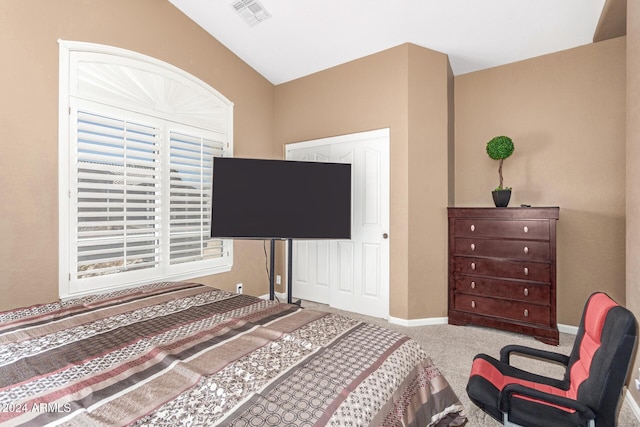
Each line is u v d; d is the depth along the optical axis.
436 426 1.36
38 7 2.28
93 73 2.56
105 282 2.65
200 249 3.39
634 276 1.96
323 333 1.38
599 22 2.77
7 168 2.15
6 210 2.15
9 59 2.15
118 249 2.71
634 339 1.23
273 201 3.17
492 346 2.82
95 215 2.57
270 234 3.16
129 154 2.79
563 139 3.22
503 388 1.38
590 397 1.26
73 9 2.44
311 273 4.14
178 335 1.34
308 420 0.82
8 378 0.99
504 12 2.81
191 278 3.33
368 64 3.60
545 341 2.85
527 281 2.94
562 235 3.20
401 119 3.35
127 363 1.10
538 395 1.29
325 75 3.95
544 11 2.75
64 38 2.40
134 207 2.83
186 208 3.30
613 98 3.01
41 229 2.30
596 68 3.07
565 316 3.19
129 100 2.78
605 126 3.04
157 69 2.96
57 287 2.38
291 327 1.44
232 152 3.71
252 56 3.81
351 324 1.50
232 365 1.08
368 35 3.28
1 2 2.12
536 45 3.19
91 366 1.08
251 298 1.91
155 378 1.01
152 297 1.88
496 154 3.22
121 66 2.73
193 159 3.32
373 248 3.62
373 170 3.62
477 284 3.19
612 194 3.01
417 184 3.34
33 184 2.26
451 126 3.66
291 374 1.03
